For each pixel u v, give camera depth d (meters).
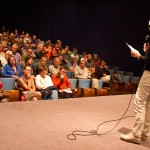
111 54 10.59
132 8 9.83
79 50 11.86
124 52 10.09
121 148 2.52
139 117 2.62
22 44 9.37
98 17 11.09
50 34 12.89
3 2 13.90
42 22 13.13
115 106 4.37
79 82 5.97
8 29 13.98
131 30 9.85
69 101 4.37
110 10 10.63
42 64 5.55
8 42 9.04
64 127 2.95
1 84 4.45
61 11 12.51
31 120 3.09
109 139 2.73
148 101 2.72
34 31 13.46
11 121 2.98
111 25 10.59
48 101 4.20
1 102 4.14
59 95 5.05
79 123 3.17
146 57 2.55
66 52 9.70
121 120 3.49
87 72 6.82
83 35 11.70
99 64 8.23
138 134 2.65
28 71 4.95
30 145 2.36
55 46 9.63
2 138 2.46
